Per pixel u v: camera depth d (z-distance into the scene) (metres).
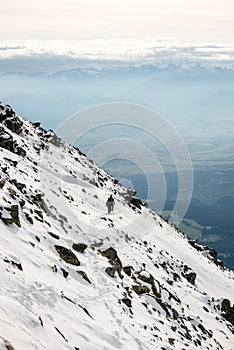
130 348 13.41
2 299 10.06
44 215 21.52
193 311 26.28
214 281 38.31
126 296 18.20
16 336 8.65
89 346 11.48
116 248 24.86
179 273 33.12
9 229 16.42
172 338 17.66
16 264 13.25
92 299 15.59
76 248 19.84
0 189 19.73
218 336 24.58
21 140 37.94
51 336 10.20
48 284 13.61
